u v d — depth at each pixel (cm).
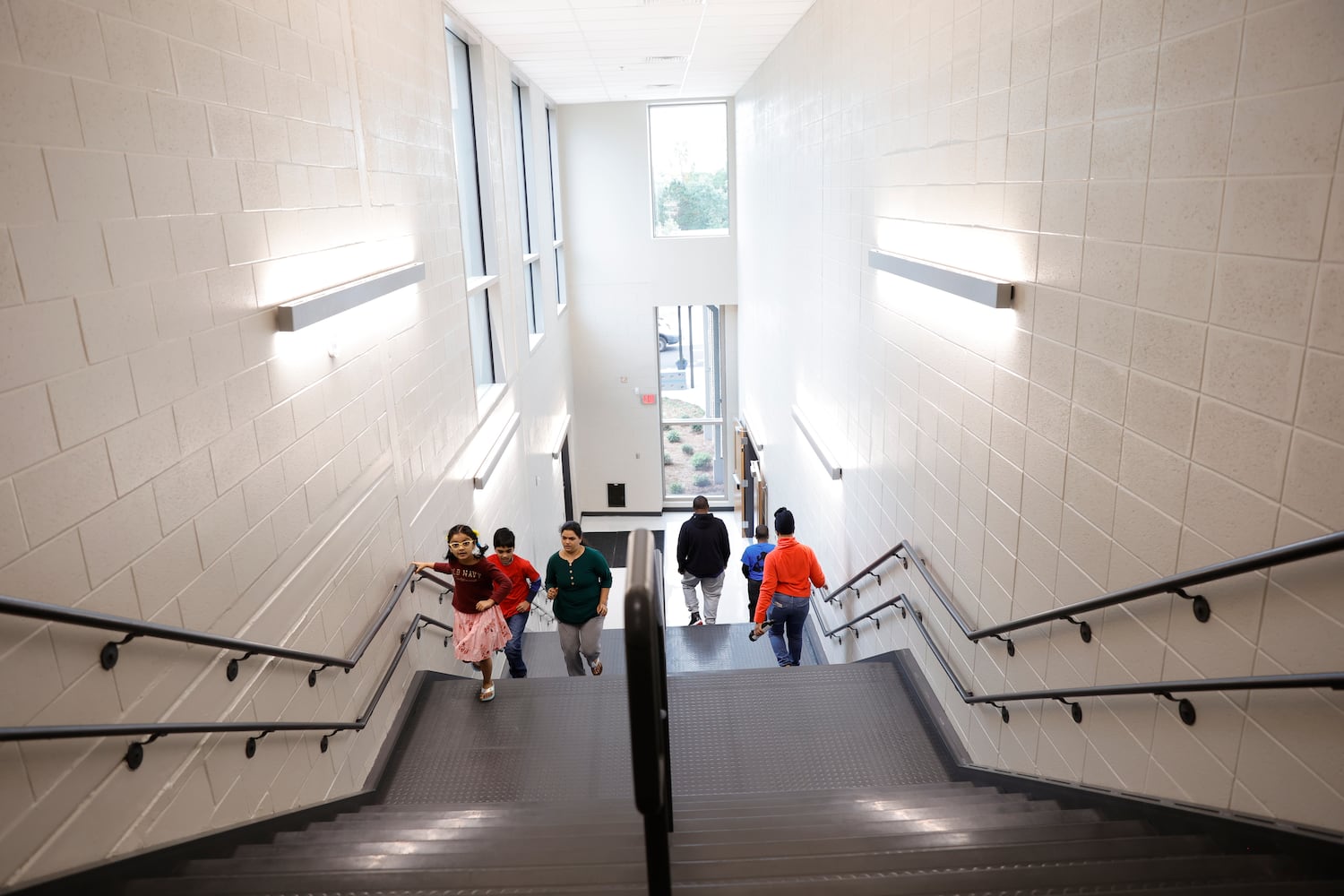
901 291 570
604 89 1303
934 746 502
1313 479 219
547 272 1282
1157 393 284
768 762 488
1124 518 306
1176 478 276
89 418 270
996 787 419
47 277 254
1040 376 369
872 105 624
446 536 691
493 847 314
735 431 1616
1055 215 349
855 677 581
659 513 1648
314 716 428
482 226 937
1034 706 391
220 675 342
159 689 302
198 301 334
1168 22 270
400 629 566
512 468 980
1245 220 239
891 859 279
